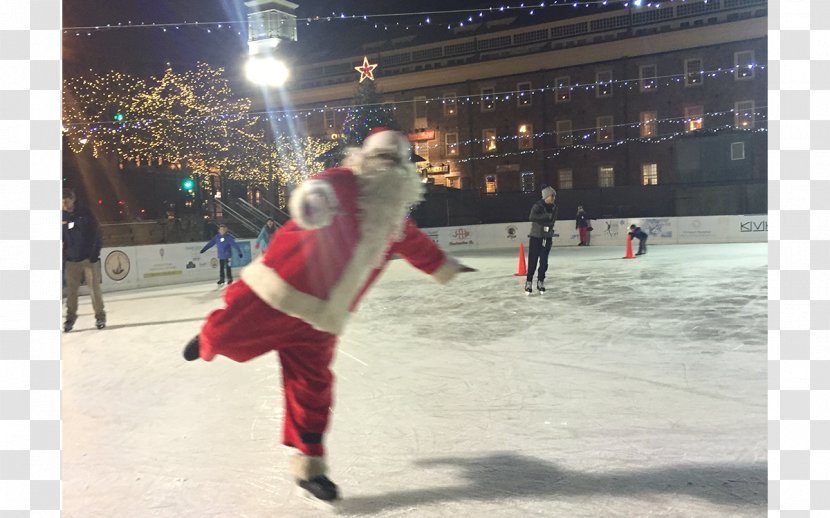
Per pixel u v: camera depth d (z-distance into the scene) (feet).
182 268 48.03
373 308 26.73
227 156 88.12
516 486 8.23
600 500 7.73
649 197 108.06
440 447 9.77
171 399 13.41
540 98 125.49
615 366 14.64
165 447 10.31
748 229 66.85
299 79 143.64
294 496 8.22
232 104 88.58
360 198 7.39
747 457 8.90
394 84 136.98
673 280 32.48
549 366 14.92
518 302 26.71
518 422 10.84
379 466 9.08
